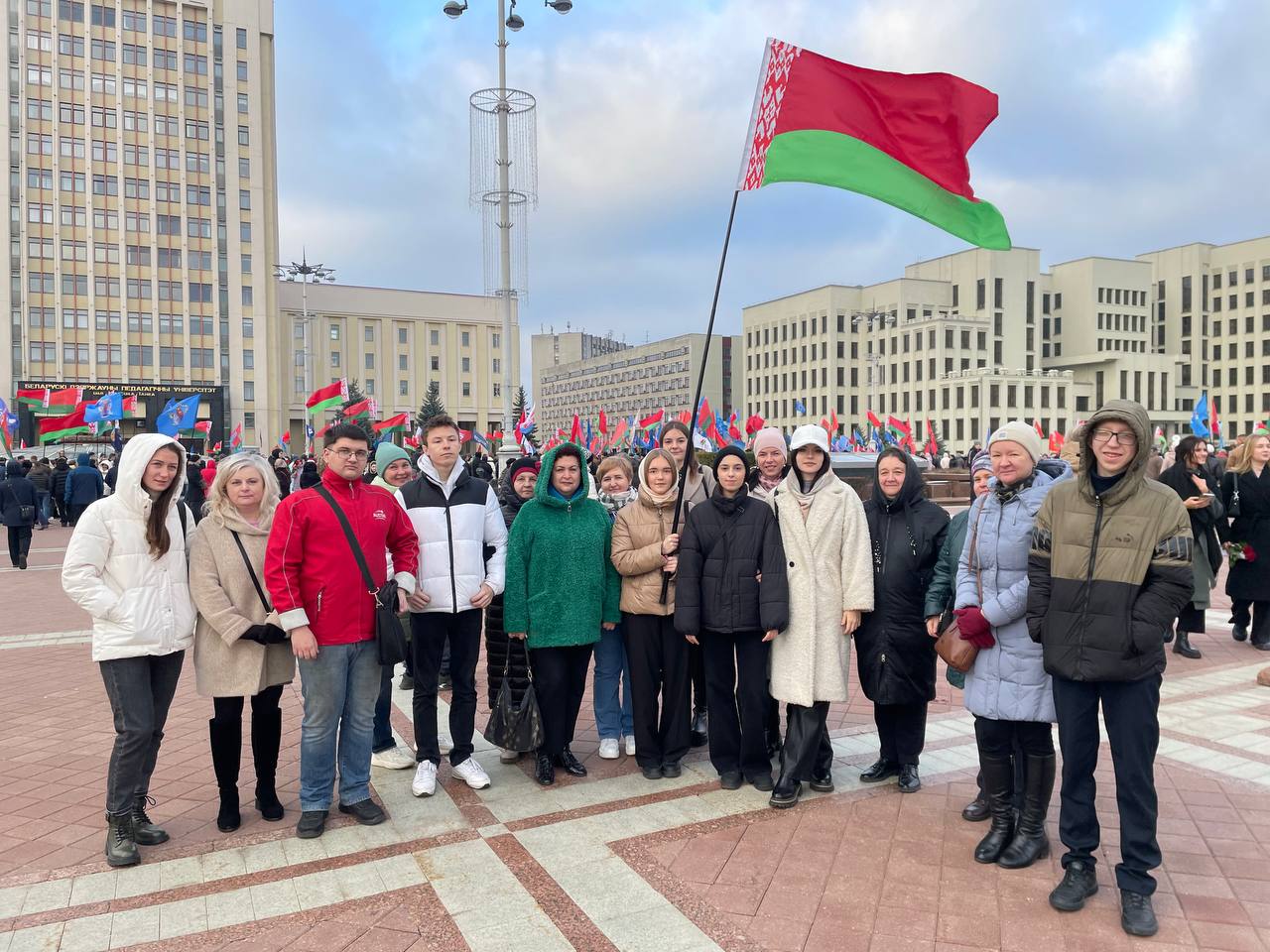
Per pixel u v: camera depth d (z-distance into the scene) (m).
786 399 96.31
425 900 3.44
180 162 60.00
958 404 78.75
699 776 4.90
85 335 57.25
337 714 4.14
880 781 4.77
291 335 77.44
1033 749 3.76
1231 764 4.89
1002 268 84.12
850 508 4.52
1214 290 92.31
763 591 4.42
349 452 4.11
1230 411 90.50
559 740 4.79
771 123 5.15
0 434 27.50
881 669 4.47
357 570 4.10
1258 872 3.62
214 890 3.55
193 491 14.66
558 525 4.77
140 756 3.83
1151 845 3.21
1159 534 3.20
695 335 118.12
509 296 17.00
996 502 3.88
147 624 3.81
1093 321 87.94
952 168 5.32
